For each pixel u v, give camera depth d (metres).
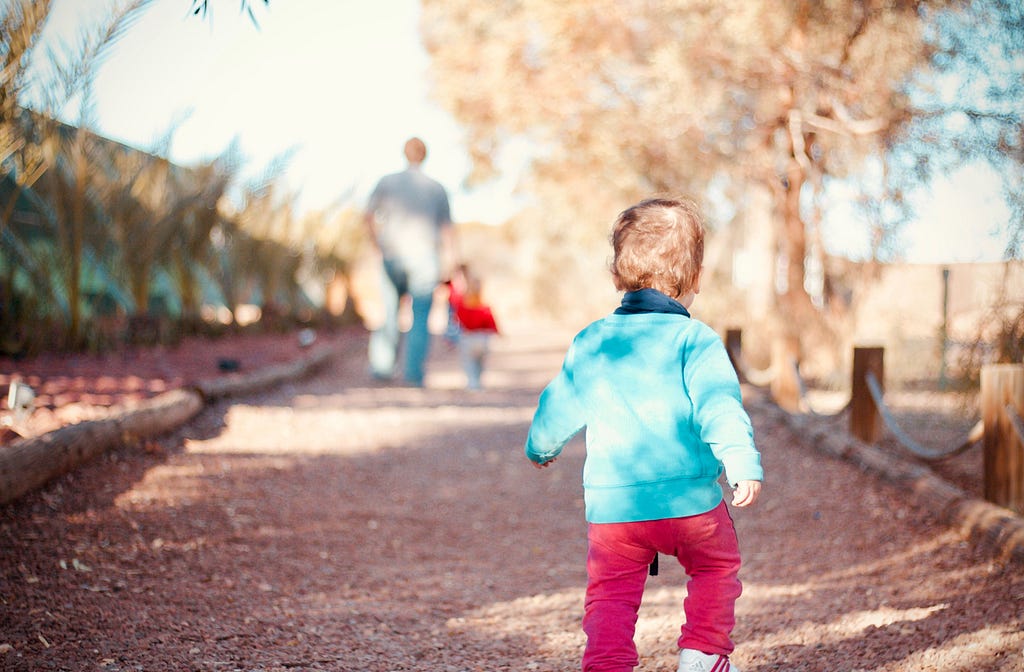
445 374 12.45
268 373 9.11
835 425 7.24
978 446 6.38
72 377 7.00
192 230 11.17
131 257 9.84
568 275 25.39
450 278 10.06
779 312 10.79
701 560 2.34
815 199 10.03
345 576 3.88
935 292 9.50
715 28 8.72
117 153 9.38
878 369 6.44
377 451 6.54
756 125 9.68
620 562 2.36
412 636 3.18
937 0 6.43
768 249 11.73
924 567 3.88
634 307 2.53
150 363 8.65
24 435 4.73
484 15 12.25
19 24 4.38
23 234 8.96
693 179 11.09
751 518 5.11
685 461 2.33
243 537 4.19
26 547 3.52
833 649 2.95
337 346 14.20
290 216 14.93
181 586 3.44
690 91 8.98
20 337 7.67
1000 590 3.43
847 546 4.38
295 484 5.33
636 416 2.37
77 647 2.74
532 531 4.95
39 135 6.21
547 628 3.35
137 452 5.30
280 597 3.48
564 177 14.32
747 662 2.90
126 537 3.88
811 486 5.63
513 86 12.04
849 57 8.31
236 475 5.29
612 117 11.20
